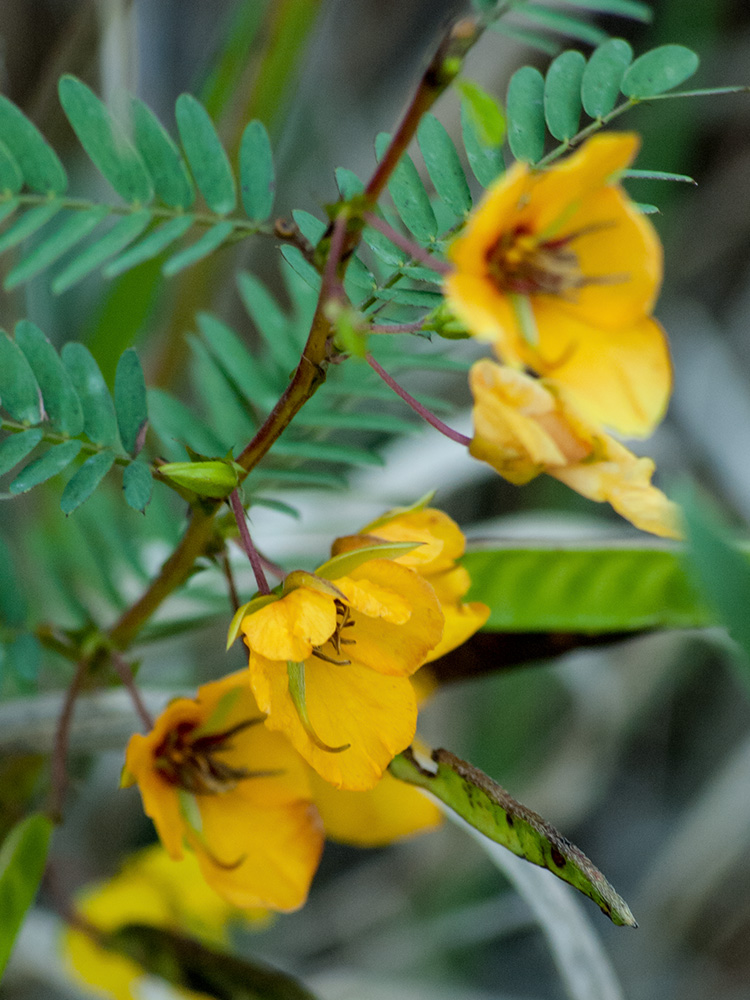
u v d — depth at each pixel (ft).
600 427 0.92
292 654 0.92
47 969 1.26
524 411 0.91
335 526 1.33
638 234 0.92
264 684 0.93
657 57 0.97
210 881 0.99
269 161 0.99
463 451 1.51
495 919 1.60
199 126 0.99
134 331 1.27
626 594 1.06
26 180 0.98
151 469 0.97
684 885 1.61
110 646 1.04
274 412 0.95
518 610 1.06
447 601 0.98
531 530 1.33
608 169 0.91
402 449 1.54
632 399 0.92
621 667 1.66
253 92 1.27
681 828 1.70
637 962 1.69
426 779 0.97
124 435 0.98
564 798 1.68
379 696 0.95
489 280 0.92
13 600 1.05
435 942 1.62
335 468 1.58
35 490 1.30
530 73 0.98
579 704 1.69
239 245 1.41
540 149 0.98
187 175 0.99
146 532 1.21
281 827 0.99
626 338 0.93
